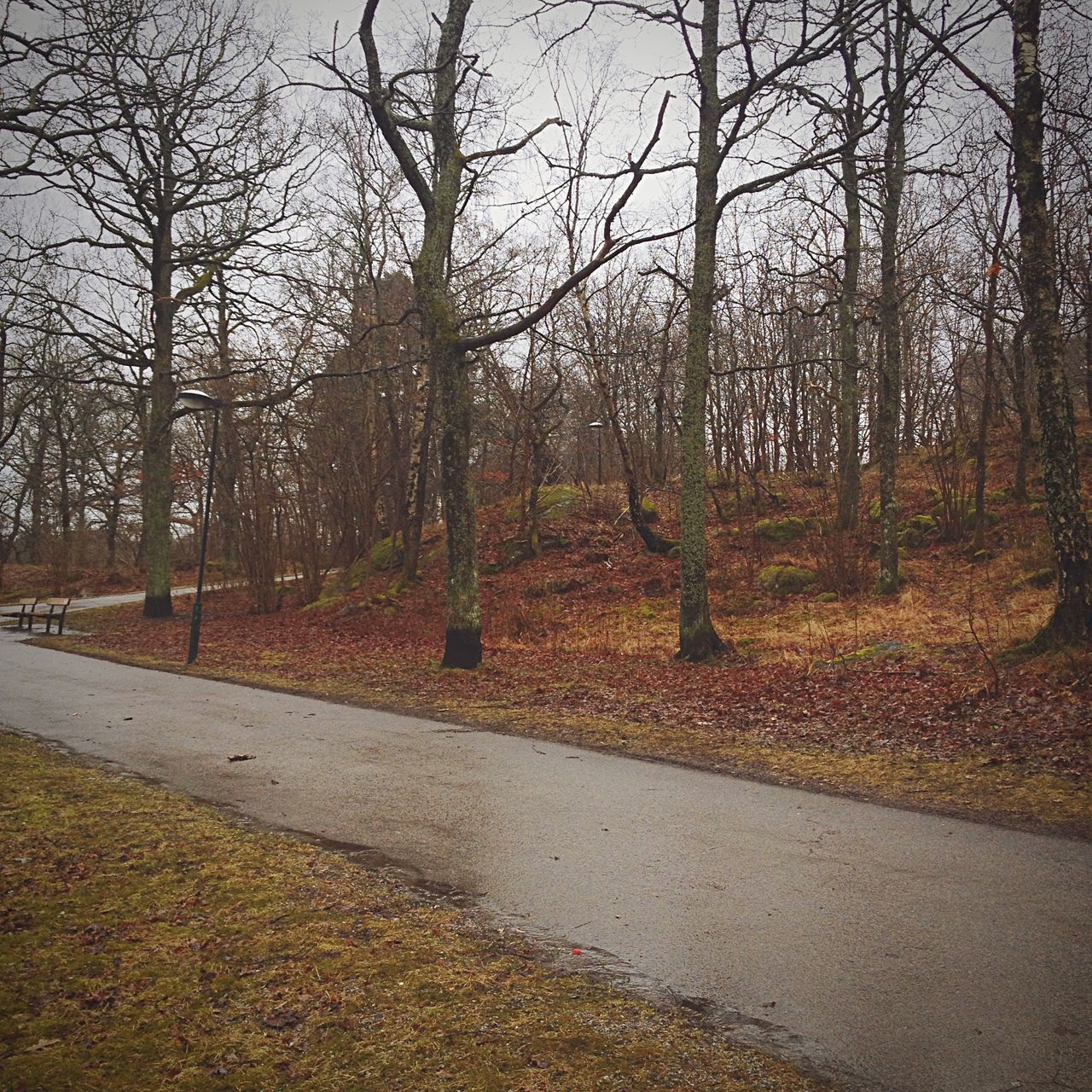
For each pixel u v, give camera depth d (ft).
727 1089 10.87
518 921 16.02
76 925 15.64
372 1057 11.55
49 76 31.12
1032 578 56.65
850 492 76.02
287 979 13.70
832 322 92.84
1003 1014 12.53
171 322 85.61
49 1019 12.42
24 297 56.34
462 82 47.62
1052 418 36.06
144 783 25.79
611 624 64.39
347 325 70.74
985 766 25.55
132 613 92.73
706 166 47.14
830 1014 12.62
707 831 21.09
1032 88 35.63
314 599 86.89
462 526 49.55
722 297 50.78
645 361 86.02
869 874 17.98
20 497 161.68
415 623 69.46
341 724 35.42
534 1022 12.48
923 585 61.98
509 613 68.44
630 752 29.84
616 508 92.53
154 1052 11.64
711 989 13.44
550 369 94.48
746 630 58.59
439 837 20.88
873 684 38.63
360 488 96.89
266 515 86.69
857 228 69.10
